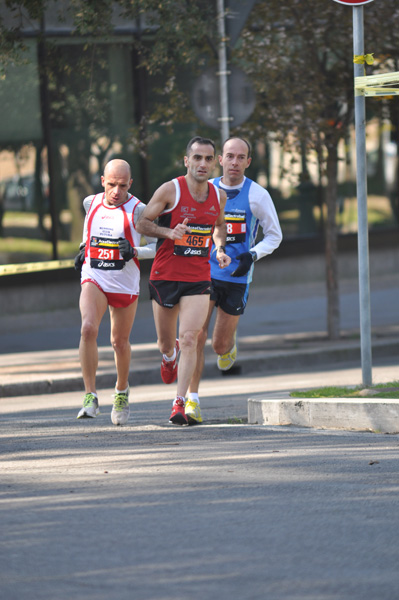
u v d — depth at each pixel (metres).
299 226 62.81
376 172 67.12
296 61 42.78
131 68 54.12
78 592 12.10
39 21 49.94
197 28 38.66
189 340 22.53
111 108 54.31
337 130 44.06
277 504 15.84
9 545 13.91
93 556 13.41
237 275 23.28
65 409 30.06
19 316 52.28
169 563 13.09
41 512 15.53
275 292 60.56
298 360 41.28
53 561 13.23
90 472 18.23
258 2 42.66
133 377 37.97
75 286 54.41
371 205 67.00
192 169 22.20
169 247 22.44
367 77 23.73
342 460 18.89
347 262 64.69
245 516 15.19
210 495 16.42
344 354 42.44
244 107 38.19
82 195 54.41
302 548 13.66
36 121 52.81
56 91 53.00
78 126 53.94
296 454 19.50
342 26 42.75
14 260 52.75
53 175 53.41
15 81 52.00
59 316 53.31
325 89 43.25
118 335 23.42
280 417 23.50
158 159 56.56
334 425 22.48
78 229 54.41
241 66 42.38
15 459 19.61
